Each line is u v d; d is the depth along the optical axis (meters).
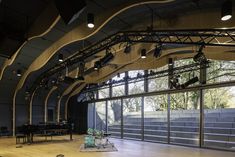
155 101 11.97
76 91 15.37
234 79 8.82
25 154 7.89
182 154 7.88
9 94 13.11
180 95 11.02
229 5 4.52
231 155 7.72
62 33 7.36
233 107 9.17
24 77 11.58
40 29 6.31
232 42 6.70
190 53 8.84
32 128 11.06
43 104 14.88
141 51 7.68
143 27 6.65
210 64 9.46
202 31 5.89
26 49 8.91
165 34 6.36
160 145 10.15
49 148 9.23
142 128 12.28
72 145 10.12
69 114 16.12
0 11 5.93
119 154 7.86
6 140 11.80
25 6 5.82
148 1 4.97
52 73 11.03
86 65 10.32
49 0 5.61
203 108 9.67
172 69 10.13
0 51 6.72
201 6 5.62
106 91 14.69
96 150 8.57
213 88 9.53
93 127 15.46
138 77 11.85
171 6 5.65
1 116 12.94
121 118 13.51
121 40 7.11
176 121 11.01
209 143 9.55
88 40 7.95
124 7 5.45
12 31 6.46
